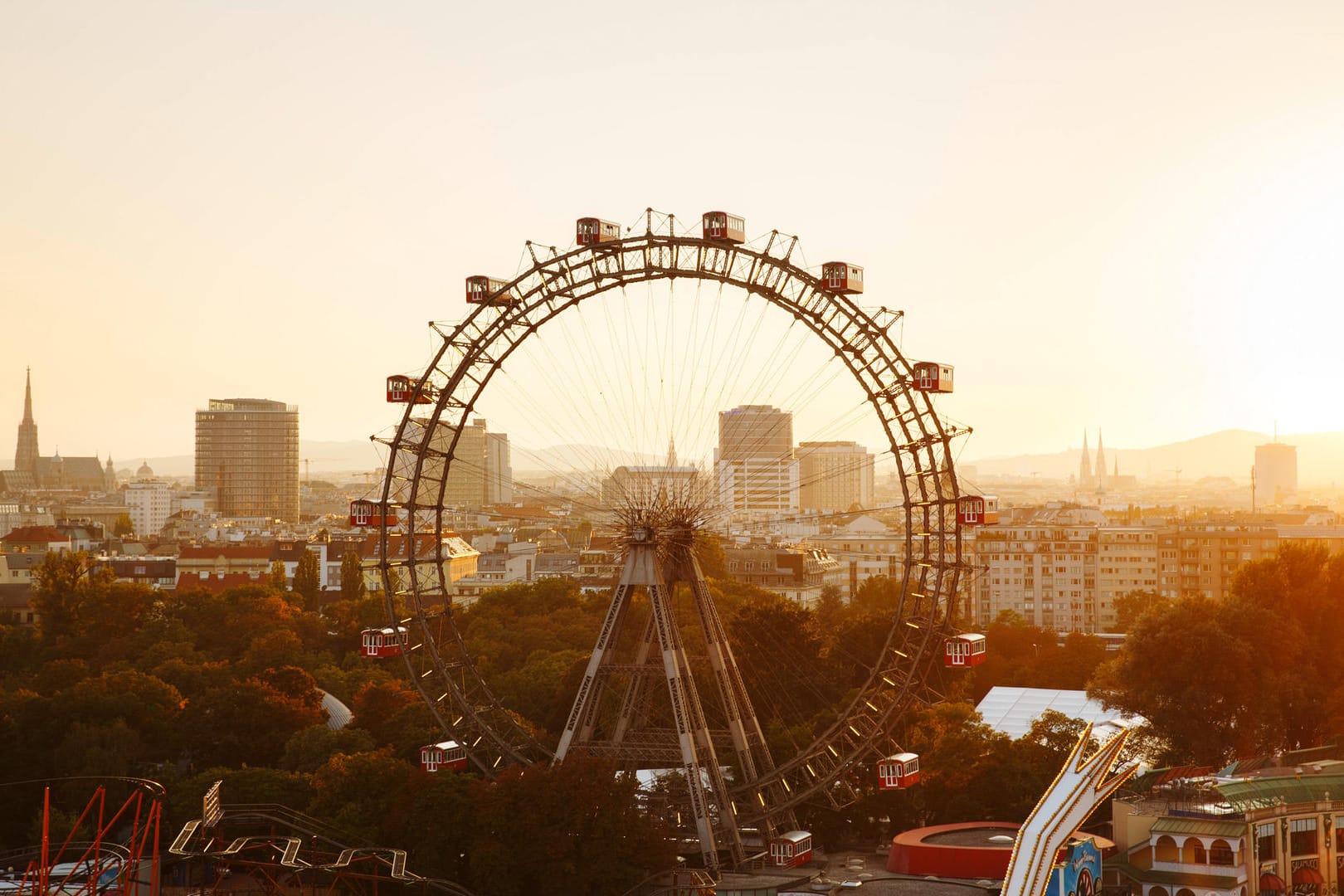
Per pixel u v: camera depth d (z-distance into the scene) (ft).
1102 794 443.73
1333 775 524.52
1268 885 485.97
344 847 541.34
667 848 533.55
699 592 572.10
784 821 565.53
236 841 515.09
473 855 526.98
